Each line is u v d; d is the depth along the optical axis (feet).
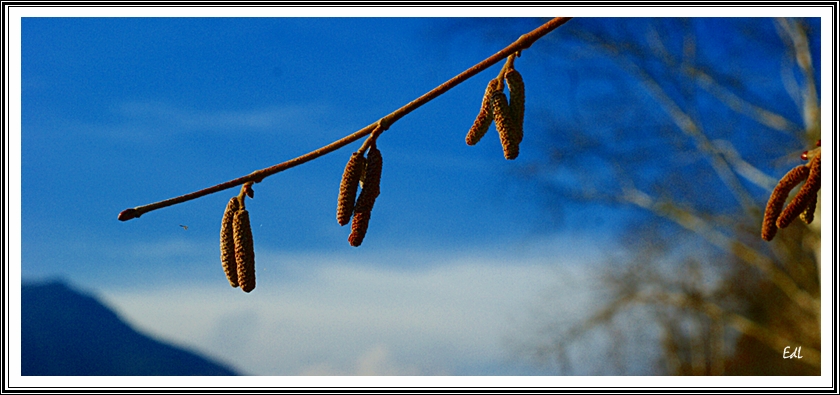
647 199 10.53
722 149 9.84
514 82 2.01
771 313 11.12
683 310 11.30
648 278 10.82
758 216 9.95
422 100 1.98
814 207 2.12
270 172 2.00
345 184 1.98
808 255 9.90
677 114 10.12
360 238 1.96
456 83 1.98
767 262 10.07
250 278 2.04
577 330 10.62
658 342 11.73
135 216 1.96
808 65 8.94
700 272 10.93
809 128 9.00
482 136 2.05
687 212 10.31
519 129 2.01
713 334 12.01
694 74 9.75
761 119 9.71
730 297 11.23
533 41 2.00
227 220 2.05
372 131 1.99
